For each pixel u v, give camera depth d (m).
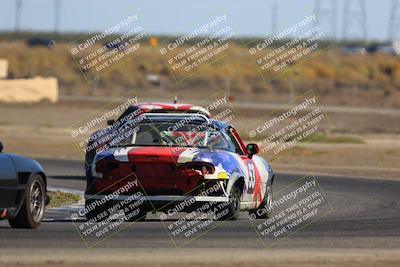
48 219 58.16
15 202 49.66
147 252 43.88
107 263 40.28
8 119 181.25
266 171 61.91
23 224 50.91
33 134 151.50
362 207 70.25
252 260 42.00
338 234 53.22
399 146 143.88
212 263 40.88
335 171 105.56
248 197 58.31
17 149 125.81
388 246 48.41
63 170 100.44
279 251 45.34
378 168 110.88
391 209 69.00
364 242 49.78
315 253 44.78
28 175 50.34
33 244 45.59
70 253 43.00
